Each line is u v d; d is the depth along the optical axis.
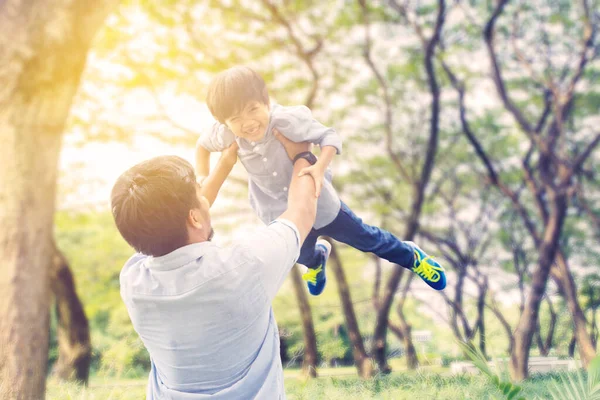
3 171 6.10
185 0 13.76
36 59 5.93
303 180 2.18
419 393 4.97
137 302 1.81
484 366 2.68
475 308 18.20
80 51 6.16
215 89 2.42
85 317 12.78
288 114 2.53
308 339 13.75
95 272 18.16
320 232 2.82
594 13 16.58
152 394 1.94
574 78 16.73
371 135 17.97
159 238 1.73
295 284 15.05
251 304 1.76
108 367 5.57
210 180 2.57
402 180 18.86
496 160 19.28
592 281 15.68
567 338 12.24
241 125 2.44
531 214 19.83
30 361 6.01
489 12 17.06
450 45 17.47
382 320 15.06
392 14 16.86
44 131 6.23
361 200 18.61
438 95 16.02
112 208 1.77
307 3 15.70
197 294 1.72
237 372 1.83
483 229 20.12
